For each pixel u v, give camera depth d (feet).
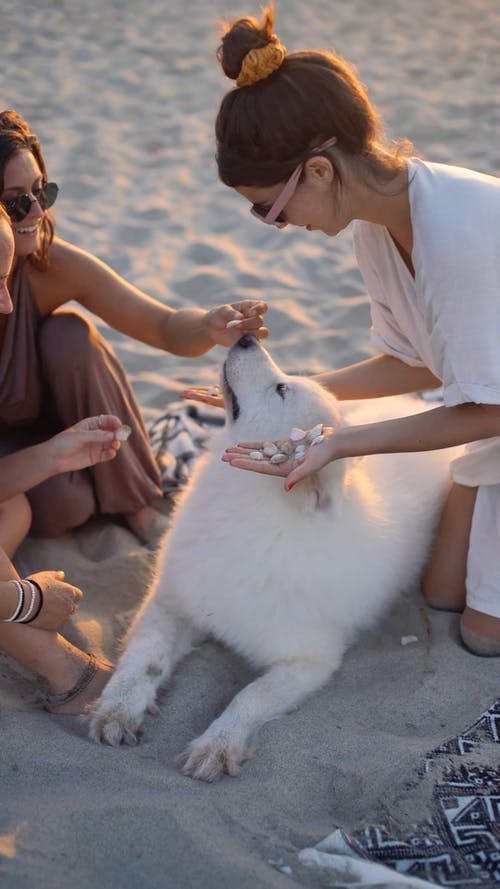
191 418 15.38
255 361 11.23
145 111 26.86
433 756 9.16
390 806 8.74
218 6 35.22
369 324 18.15
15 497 11.62
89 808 8.37
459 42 32.53
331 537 10.81
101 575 12.26
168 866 7.88
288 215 9.42
